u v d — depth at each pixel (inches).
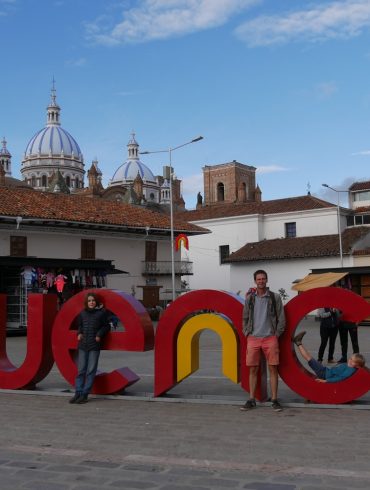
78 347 376.5
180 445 263.6
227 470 225.6
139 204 3221.0
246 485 207.5
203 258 2167.8
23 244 1341.0
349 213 1973.4
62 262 1091.9
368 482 209.2
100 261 1155.9
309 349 730.8
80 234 1448.1
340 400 344.8
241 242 2084.2
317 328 1181.7
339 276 1035.3
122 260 1545.3
